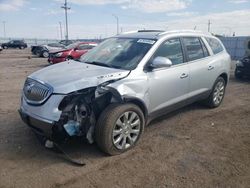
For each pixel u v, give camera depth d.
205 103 6.62
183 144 4.62
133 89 4.27
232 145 4.65
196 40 5.91
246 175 3.72
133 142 4.38
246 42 13.49
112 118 3.97
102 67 4.53
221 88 6.77
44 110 3.80
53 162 3.92
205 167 3.89
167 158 4.12
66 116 3.80
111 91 3.98
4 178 3.50
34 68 16.11
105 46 5.41
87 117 3.96
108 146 4.02
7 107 6.59
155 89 4.67
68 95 3.77
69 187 3.36
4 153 4.14
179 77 5.16
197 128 5.38
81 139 4.48
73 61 5.22
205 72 5.92
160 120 5.75
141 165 3.90
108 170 3.75
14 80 11.09
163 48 4.96
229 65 6.93
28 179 3.49
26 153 4.16
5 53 33.53
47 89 3.85
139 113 4.38
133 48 4.90
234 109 6.79
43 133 3.94
